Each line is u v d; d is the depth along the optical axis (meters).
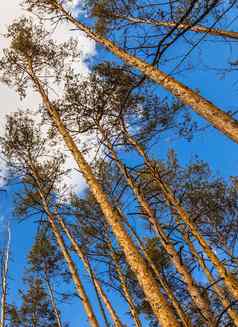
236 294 7.67
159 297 5.84
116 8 8.31
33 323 16.67
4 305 8.78
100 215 13.48
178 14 6.83
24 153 12.55
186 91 5.35
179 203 9.32
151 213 9.23
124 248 6.55
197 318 9.20
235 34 6.80
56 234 11.31
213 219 13.09
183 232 9.88
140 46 5.23
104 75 9.38
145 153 9.95
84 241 13.39
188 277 8.51
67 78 10.33
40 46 11.74
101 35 7.45
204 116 5.06
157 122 9.98
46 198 11.90
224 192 13.38
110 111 10.11
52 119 10.01
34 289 17.16
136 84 5.64
